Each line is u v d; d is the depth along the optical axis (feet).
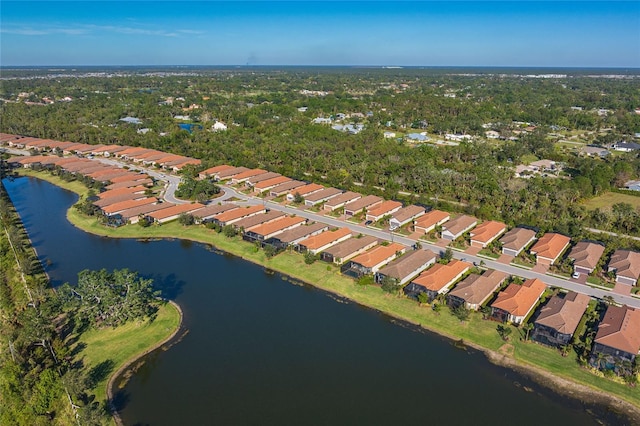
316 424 208.23
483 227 406.41
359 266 345.72
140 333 272.72
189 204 482.69
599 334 250.57
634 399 219.82
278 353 258.37
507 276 330.13
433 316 288.10
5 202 499.51
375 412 215.31
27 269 341.62
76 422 205.36
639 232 410.52
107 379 235.81
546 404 219.82
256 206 478.59
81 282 281.13
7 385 217.36
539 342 258.98
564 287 319.06
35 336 247.91
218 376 239.50
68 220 468.75
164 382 234.99
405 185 550.36
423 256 349.61
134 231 433.48
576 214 449.48
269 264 366.22
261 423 208.85
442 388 230.89
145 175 599.98
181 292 326.03
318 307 306.96
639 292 310.24
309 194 526.16
